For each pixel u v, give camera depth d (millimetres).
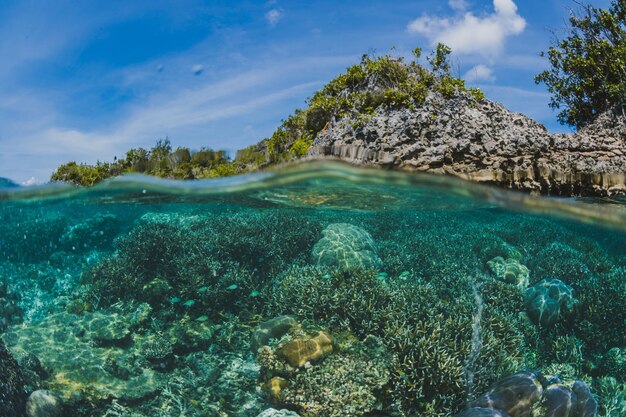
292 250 11773
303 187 11688
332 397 7746
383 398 7859
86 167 13805
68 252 12375
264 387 8156
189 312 9953
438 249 12172
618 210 11180
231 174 13641
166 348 9086
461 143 12742
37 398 7941
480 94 14547
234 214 13234
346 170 10422
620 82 19141
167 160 14047
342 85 15406
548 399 7703
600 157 14133
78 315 9844
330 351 8414
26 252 12102
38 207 12656
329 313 9250
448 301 10125
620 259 12633
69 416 8000
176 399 8266
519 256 12180
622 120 16359
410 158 12398
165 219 13125
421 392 7754
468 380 8055
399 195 12133
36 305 10328
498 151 13016
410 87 14086
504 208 12172
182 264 10609
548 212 11812
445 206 12734
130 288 10297
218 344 9312
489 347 8570
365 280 9836
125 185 11516
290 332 8719
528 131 13938
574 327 10117
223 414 7969
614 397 8820
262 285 10562
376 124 13148
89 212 13586
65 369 8633
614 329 9891
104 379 8547
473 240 12633
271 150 14992
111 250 12289
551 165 13219
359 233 12031
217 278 10398
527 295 10641
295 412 7652
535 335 9820
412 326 8859
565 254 12383
